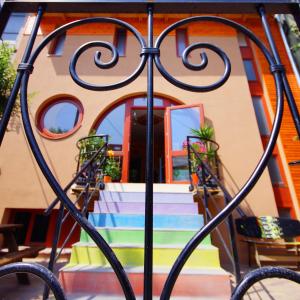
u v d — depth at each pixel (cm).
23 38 631
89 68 600
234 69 599
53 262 188
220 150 502
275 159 516
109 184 402
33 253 260
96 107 552
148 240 63
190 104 557
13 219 470
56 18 672
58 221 203
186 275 190
